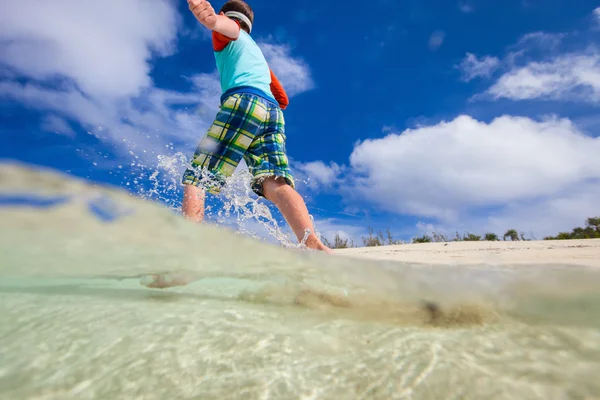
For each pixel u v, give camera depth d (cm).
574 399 81
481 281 151
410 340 119
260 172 218
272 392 86
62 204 153
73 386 87
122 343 113
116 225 159
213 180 217
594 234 816
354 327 132
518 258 283
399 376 94
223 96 235
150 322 134
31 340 115
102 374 93
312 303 161
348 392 86
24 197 146
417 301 151
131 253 175
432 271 157
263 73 243
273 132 231
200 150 220
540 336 119
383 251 491
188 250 172
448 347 112
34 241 158
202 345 112
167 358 103
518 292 143
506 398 83
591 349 107
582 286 140
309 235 197
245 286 191
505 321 136
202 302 166
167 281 200
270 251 170
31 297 174
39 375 93
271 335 122
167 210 168
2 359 101
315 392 86
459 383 90
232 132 220
